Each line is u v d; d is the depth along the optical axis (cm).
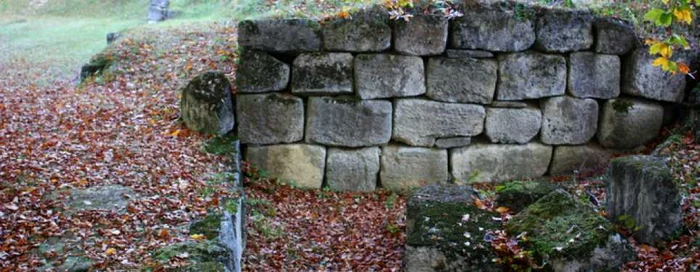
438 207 562
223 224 509
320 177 786
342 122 773
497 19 759
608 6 809
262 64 762
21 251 455
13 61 1485
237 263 495
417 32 754
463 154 796
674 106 809
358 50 758
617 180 571
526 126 793
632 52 788
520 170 805
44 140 717
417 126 782
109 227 498
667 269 492
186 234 489
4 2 2058
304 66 761
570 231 508
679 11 466
